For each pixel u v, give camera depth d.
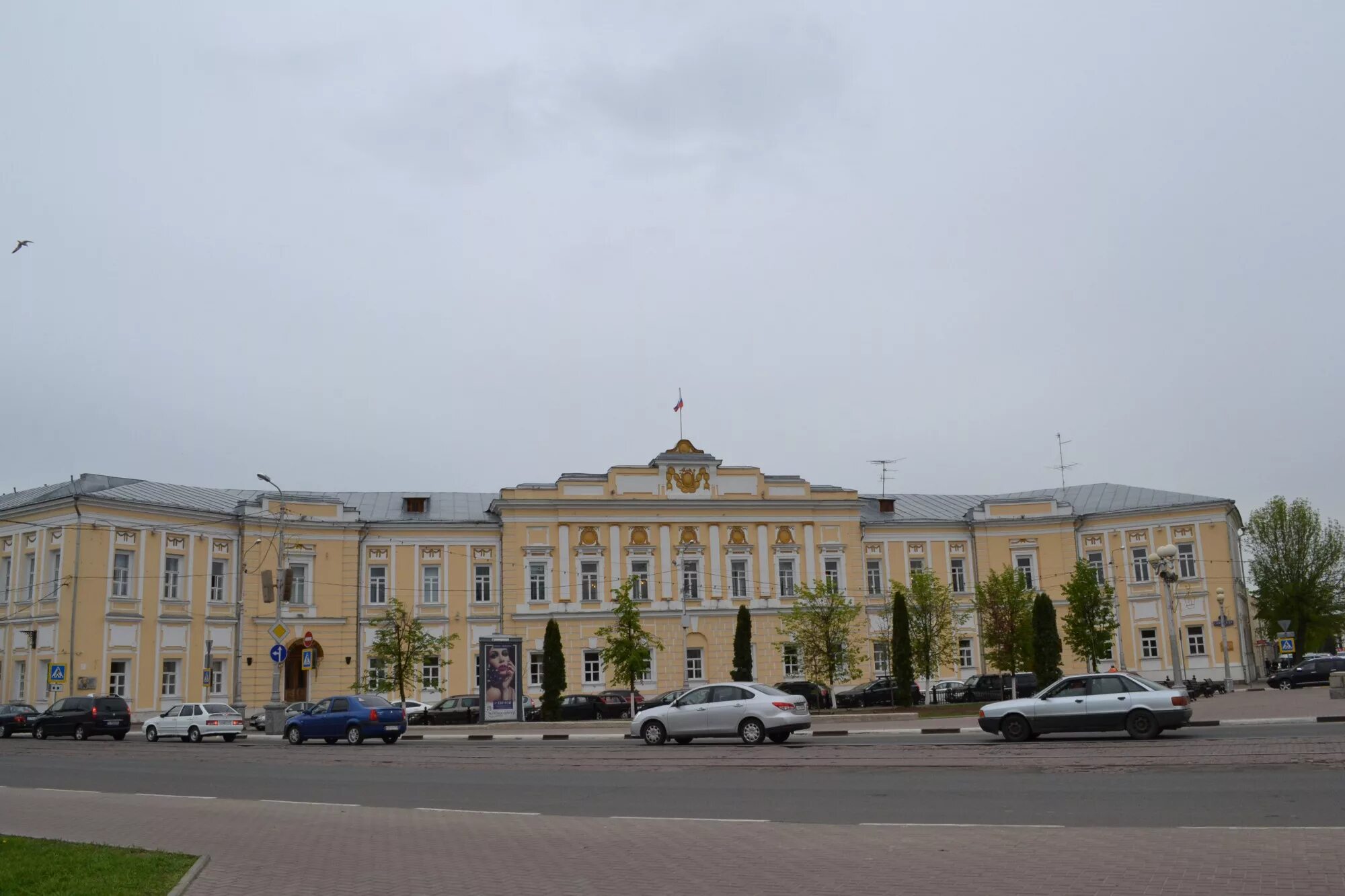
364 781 24.56
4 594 57.16
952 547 73.56
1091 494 76.25
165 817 18.84
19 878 12.80
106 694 52.75
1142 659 69.75
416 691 65.06
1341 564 86.00
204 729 43.12
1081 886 11.27
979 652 72.12
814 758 26.14
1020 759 23.92
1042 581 72.25
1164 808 16.14
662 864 13.41
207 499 64.31
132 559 56.56
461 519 68.56
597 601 67.31
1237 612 67.50
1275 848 12.61
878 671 70.69
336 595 64.62
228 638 60.75
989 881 11.70
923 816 16.47
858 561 70.94
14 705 49.38
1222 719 34.25
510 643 52.41
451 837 16.00
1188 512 69.38
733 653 65.19
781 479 71.00
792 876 12.41
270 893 12.44
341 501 66.62
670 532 68.81
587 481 68.56
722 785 21.50
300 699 63.62
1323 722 31.61
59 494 56.12
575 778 23.83
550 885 12.48
